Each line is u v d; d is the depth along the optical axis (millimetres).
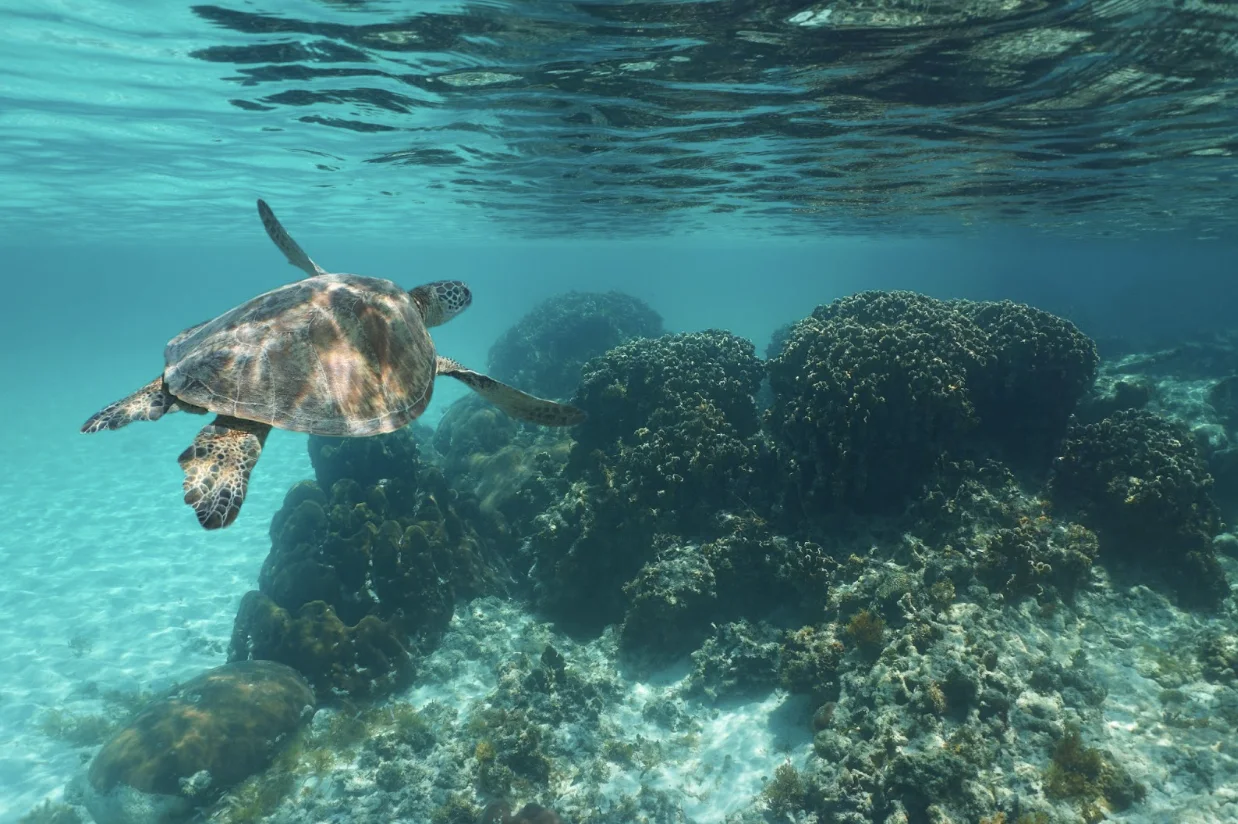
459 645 12469
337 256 81250
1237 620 10375
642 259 100688
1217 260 80688
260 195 26719
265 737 10156
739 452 12781
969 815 6914
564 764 9570
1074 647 9648
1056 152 16562
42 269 96688
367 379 4094
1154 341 40219
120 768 9539
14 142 17672
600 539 12594
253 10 9461
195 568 18953
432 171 20859
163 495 26250
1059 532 11414
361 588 12781
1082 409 16172
